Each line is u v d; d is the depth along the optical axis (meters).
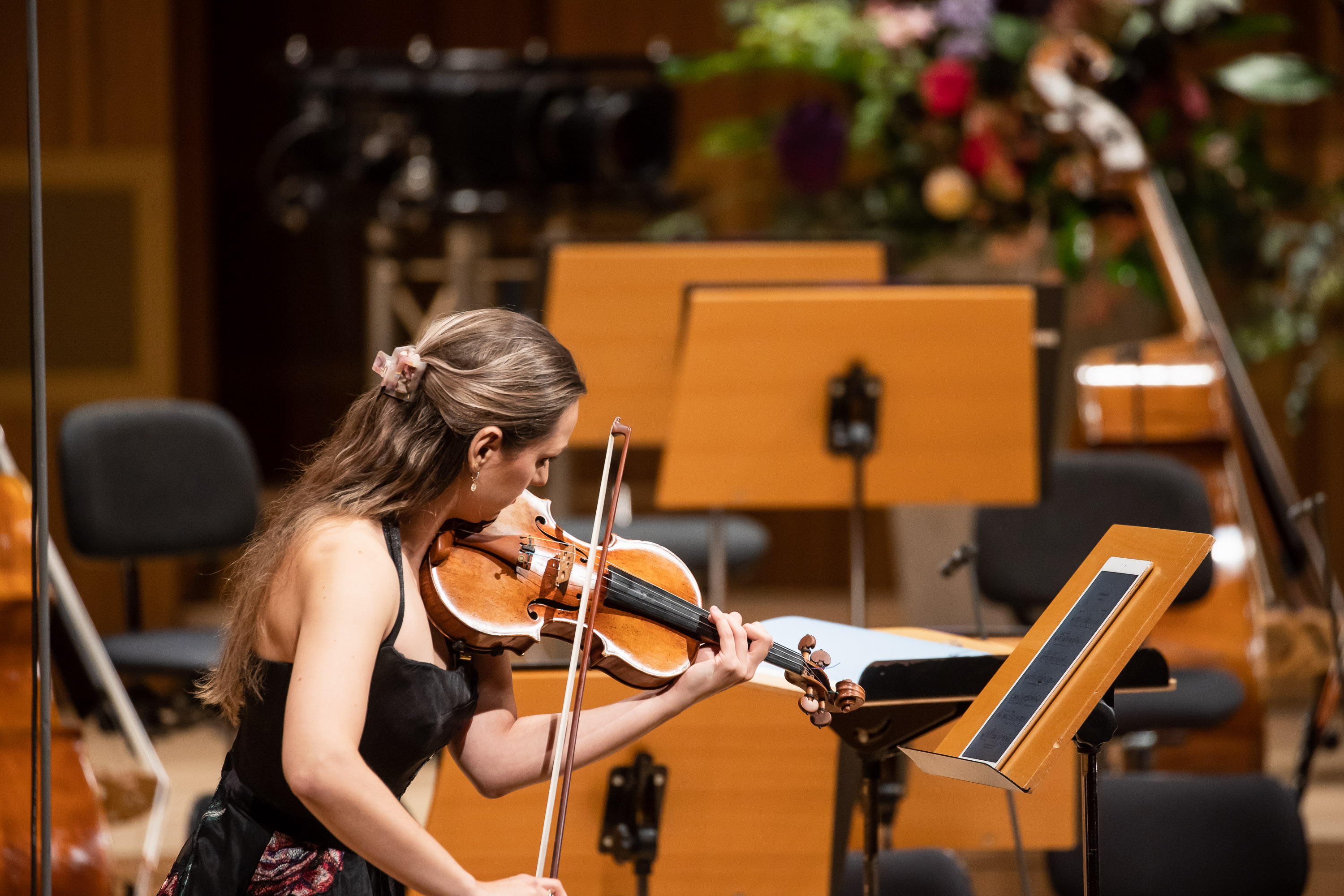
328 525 5.38
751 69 14.48
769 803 7.10
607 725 5.87
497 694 6.16
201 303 19.84
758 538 13.79
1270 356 17.36
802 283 9.62
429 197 15.95
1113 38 13.49
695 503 9.88
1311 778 13.17
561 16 20.22
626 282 11.51
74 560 17.88
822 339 9.56
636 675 5.83
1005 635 7.16
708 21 20.06
